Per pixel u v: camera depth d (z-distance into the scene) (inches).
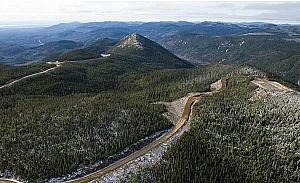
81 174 5807.1
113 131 6840.6
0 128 7121.1
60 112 7618.1
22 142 6535.4
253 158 5856.3
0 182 5689.0
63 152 6240.2
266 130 6402.6
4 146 6461.6
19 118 7588.6
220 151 6067.9
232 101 7539.4
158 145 6441.9
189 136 6432.1
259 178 5526.6
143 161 5979.3
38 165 5944.9
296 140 5915.4
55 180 5684.1
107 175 5664.4
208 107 7421.3
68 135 6692.9
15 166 5974.4
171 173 5580.7
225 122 6752.0
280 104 6943.9
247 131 6515.8
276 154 5826.8
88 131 6801.2
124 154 6294.3
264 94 7598.4
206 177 5634.8
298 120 6279.5
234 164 5831.7
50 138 6604.3
